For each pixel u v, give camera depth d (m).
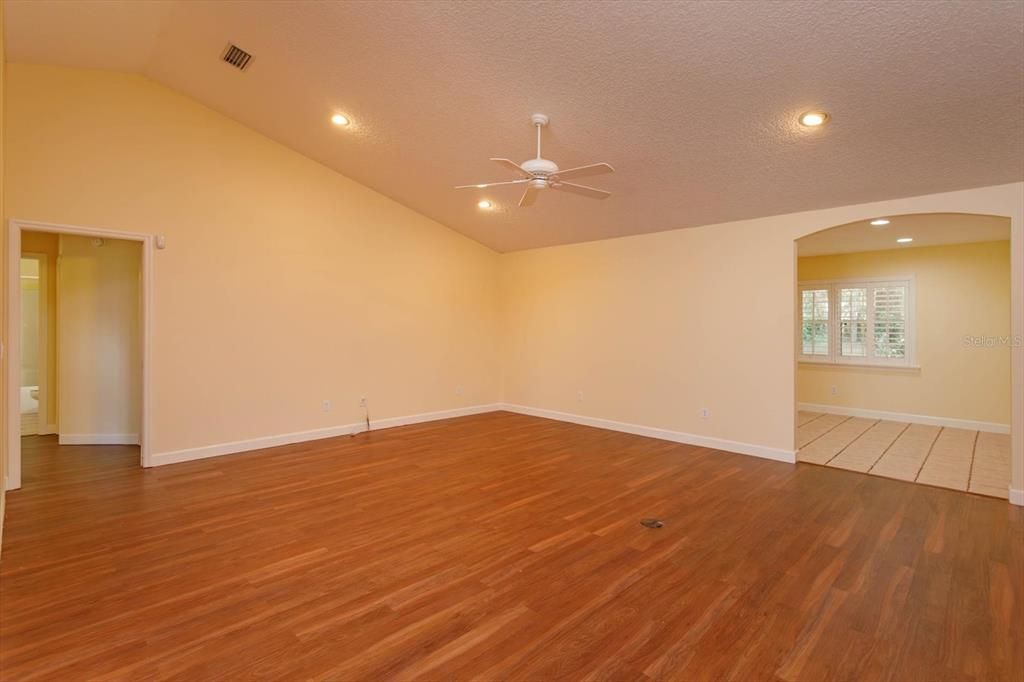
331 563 2.75
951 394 6.37
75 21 3.51
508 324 7.42
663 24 2.76
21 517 3.33
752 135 3.59
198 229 4.68
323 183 5.49
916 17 2.43
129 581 2.53
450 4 2.94
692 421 5.43
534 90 3.53
